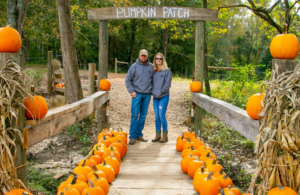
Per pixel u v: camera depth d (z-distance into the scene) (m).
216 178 2.75
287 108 1.81
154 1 16.73
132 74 4.91
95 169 2.92
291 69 1.97
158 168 3.76
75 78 6.71
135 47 35.06
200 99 4.80
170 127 7.34
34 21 11.03
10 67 1.95
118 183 3.20
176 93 11.62
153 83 4.98
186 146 4.22
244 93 8.42
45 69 16.28
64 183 2.62
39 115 2.13
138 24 30.95
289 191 1.75
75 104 3.22
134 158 4.19
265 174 1.89
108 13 5.19
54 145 5.43
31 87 2.16
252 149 5.21
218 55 40.75
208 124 6.95
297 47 2.04
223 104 3.49
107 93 5.44
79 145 5.55
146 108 5.12
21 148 1.99
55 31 12.32
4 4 10.59
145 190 3.00
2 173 1.79
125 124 7.43
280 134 1.80
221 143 5.64
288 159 1.80
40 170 4.04
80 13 12.20
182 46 35.94
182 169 3.58
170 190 3.01
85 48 29.33
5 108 1.85
